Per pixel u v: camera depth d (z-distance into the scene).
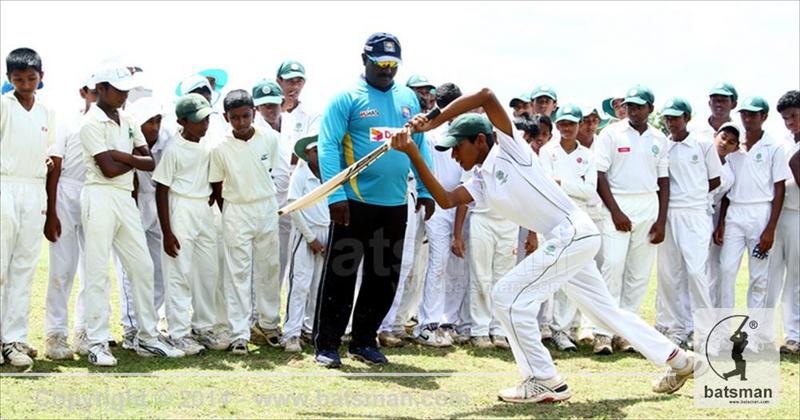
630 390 6.27
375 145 6.72
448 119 5.62
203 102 6.95
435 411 5.55
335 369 6.63
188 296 7.01
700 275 7.86
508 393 5.84
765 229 7.98
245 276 7.14
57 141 6.54
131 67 7.34
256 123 7.83
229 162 7.04
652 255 7.99
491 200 5.89
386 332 7.73
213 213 7.20
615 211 7.74
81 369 6.26
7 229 6.09
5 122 6.10
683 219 7.96
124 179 6.59
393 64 6.68
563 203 5.86
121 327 7.98
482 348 7.71
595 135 8.47
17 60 6.09
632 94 7.80
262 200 7.20
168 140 7.33
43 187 6.32
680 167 7.96
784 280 8.28
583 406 5.77
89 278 6.41
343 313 6.77
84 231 6.46
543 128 7.91
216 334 7.28
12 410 5.15
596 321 6.09
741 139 8.20
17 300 6.26
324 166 6.60
